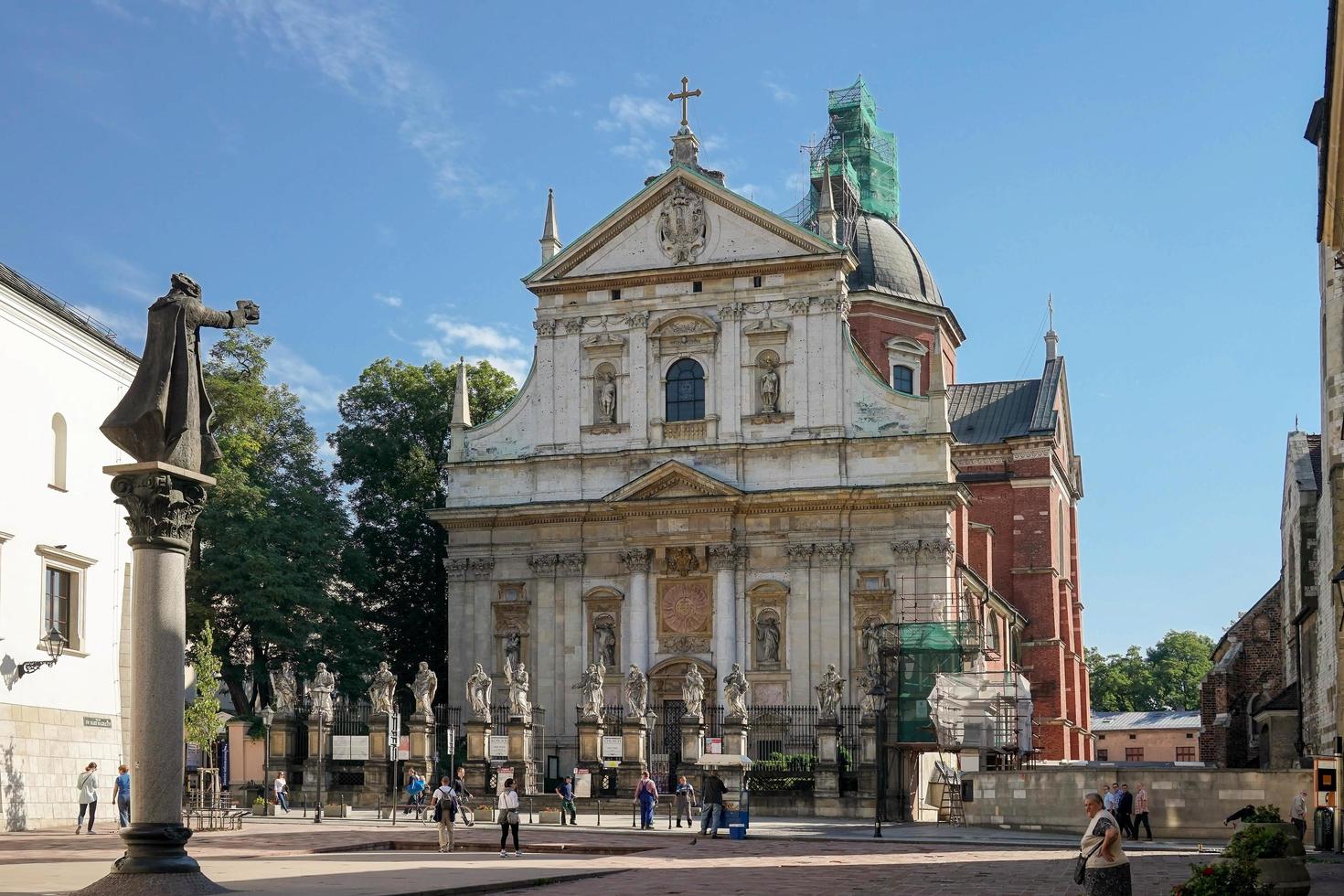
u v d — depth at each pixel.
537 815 62.06
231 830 48.34
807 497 73.19
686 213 76.94
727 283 76.25
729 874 32.72
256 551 74.44
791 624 73.25
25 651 47.16
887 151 104.75
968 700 65.00
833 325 74.81
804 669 72.75
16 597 46.84
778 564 74.00
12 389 47.03
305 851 38.50
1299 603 61.38
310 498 79.62
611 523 76.31
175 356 25.27
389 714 65.38
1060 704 93.06
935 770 71.06
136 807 23.86
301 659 75.94
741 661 73.62
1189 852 41.78
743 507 74.19
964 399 100.94
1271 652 78.06
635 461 76.31
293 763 67.25
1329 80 35.16
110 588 52.41
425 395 91.50
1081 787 50.81
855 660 72.38
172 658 24.34
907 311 89.06
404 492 90.19
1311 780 47.81
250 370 85.38
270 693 78.88
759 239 75.94
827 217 76.31
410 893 25.44
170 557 24.67
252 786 64.06
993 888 29.55
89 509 51.41
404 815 60.25
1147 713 137.62
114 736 52.19
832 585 73.06
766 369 75.44
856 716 70.44
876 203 102.31
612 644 75.62
